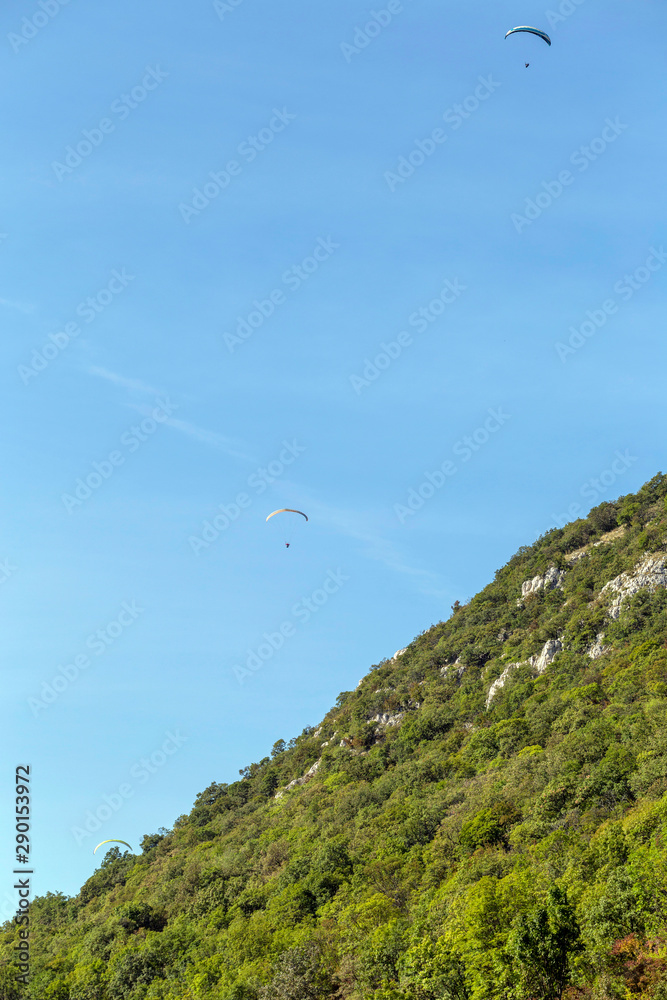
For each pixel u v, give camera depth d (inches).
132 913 4069.9
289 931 3036.4
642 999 1734.7
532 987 1811.0
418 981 2011.6
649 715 3577.8
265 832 4950.8
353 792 4825.3
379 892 3095.5
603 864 2393.0
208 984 2901.1
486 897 2165.4
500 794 3599.9
